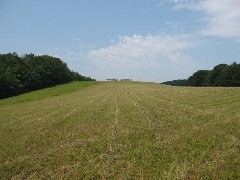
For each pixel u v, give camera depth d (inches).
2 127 1128.2
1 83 4315.9
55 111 1592.0
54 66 5880.9
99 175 496.1
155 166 520.1
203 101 1491.1
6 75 4446.4
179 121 930.1
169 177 457.7
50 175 513.3
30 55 6574.8
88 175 498.6
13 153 680.4
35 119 1306.6
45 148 709.9
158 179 455.8
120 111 1327.5
